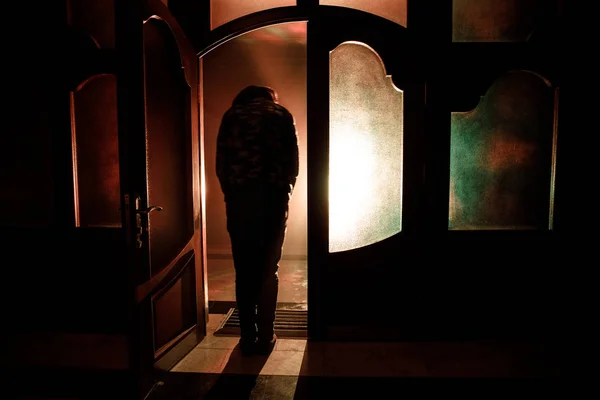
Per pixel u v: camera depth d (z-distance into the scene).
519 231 2.73
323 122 2.70
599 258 2.67
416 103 2.69
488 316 2.79
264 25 2.72
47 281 2.84
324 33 2.67
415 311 2.79
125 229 1.96
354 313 2.81
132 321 1.99
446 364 2.48
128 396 2.16
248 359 2.55
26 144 2.75
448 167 2.70
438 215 2.72
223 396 2.14
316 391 2.19
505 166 2.75
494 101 2.71
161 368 2.30
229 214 2.49
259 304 2.60
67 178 2.75
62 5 2.67
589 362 2.43
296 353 2.63
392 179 2.79
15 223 2.81
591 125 2.62
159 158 2.44
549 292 2.75
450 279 2.76
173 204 2.58
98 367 2.47
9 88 2.71
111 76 2.73
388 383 2.26
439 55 2.65
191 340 2.69
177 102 2.64
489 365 2.46
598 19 2.54
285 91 5.45
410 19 2.66
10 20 2.67
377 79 2.74
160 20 2.27
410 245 2.76
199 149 2.89
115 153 2.78
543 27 2.61
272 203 2.47
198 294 2.80
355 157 2.78
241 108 2.49
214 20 2.81
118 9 1.88
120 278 2.80
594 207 2.66
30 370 2.45
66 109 2.71
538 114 2.71
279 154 2.46
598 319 2.66
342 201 2.80
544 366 2.44
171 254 2.49
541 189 2.75
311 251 2.77
